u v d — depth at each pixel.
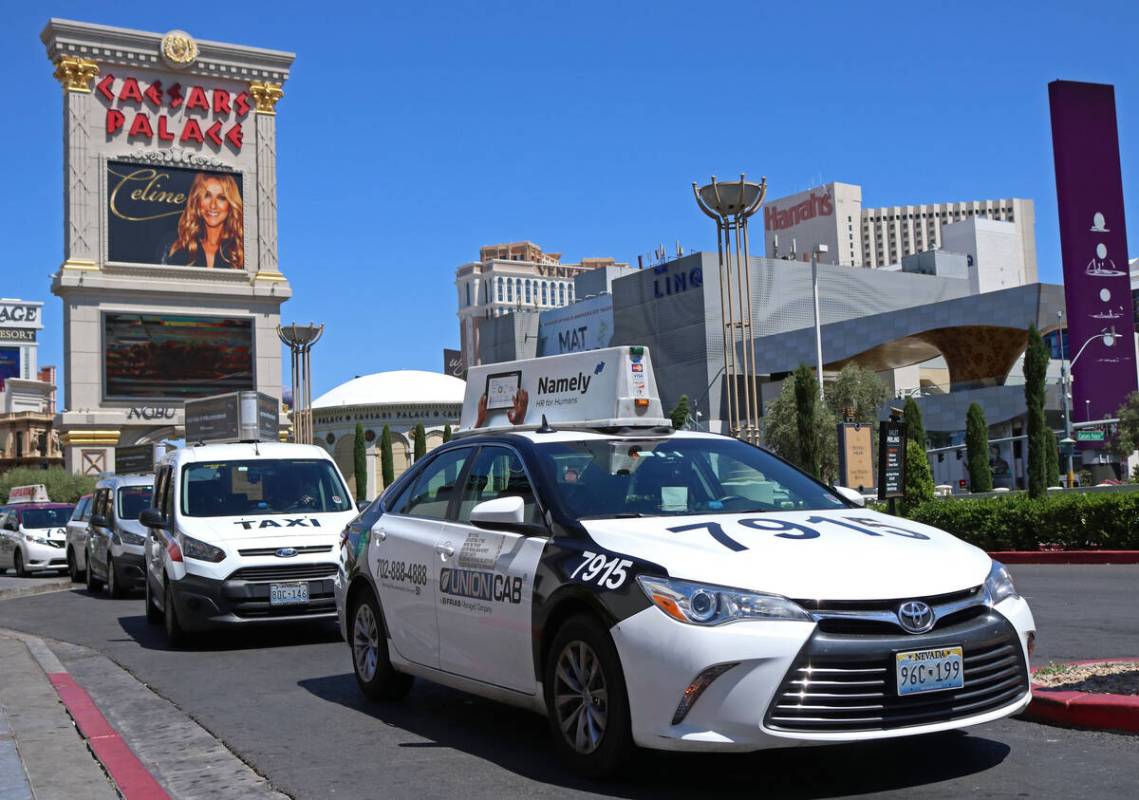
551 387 7.78
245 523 11.84
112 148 70.12
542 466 6.34
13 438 120.25
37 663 10.52
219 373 71.44
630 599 5.10
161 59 71.12
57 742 6.88
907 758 5.61
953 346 88.88
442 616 6.69
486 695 6.39
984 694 4.99
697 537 5.38
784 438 64.25
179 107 71.88
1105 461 68.06
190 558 11.48
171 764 6.39
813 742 4.68
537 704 5.86
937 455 83.19
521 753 6.16
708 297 98.00
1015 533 19.17
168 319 70.50
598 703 5.36
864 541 5.35
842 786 5.16
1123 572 15.51
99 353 68.88
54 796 5.51
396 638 7.34
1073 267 66.44
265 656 10.88
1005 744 5.80
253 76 73.69
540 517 6.08
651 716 4.96
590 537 5.63
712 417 97.25
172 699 8.63
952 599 5.04
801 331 95.25
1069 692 6.40
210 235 72.00
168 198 71.12
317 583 11.47
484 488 6.81
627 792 5.23
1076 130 67.00
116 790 5.64
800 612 4.79
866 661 4.75
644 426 7.06
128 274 69.88
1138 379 67.56
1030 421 27.14
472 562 6.40
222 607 11.25
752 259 101.94
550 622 5.66
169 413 70.12
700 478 6.47
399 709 7.66
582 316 120.69
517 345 126.25
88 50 69.56
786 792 5.09
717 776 5.41
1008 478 79.69
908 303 110.88
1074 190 66.50
